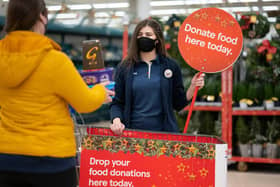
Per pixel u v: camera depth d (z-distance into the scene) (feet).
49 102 5.30
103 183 6.52
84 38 23.06
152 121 7.82
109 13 24.80
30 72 5.18
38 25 5.54
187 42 8.01
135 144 6.46
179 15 15.12
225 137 14.71
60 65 5.26
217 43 7.93
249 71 15.24
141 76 7.96
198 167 6.36
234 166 16.21
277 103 14.57
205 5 17.94
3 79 5.20
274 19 15.10
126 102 7.91
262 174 14.87
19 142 5.13
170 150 6.40
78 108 5.51
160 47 8.10
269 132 14.97
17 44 5.24
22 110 5.22
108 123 21.75
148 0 26.14
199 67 7.98
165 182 6.43
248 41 15.17
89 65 6.93
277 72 14.67
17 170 5.13
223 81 14.62
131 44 8.06
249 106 14.66
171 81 7.97
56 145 5.24
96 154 6.51
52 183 5.20
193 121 15.34
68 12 20.31
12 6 5.36
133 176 6.47
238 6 15.71
